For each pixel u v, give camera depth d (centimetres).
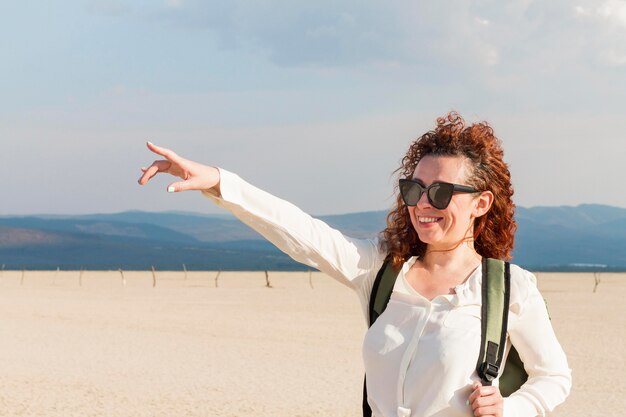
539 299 325
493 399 300
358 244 342
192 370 2028
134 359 2231
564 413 1510
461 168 327
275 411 1491
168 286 7538
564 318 3969
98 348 2477
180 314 3988
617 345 2759
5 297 5225
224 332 3073
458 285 324
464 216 327
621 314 4250
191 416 1434
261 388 1755
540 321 322
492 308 317
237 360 2244
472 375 310
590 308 4731
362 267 340
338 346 2650
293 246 331
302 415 1459
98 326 3238
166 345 2597
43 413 1435
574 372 2103
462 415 307
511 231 345
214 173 315
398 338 320
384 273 335
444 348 310
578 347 2702
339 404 1571
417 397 313
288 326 3384
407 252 336
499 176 333
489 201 332
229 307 4556
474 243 346
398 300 328
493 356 312
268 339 2842
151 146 303
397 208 343
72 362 2145
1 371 1947
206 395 1655
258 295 5966
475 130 334
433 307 320
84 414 1437
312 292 6488
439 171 328
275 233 330
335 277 344
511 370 325
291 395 1667
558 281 9738
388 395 320
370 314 335
